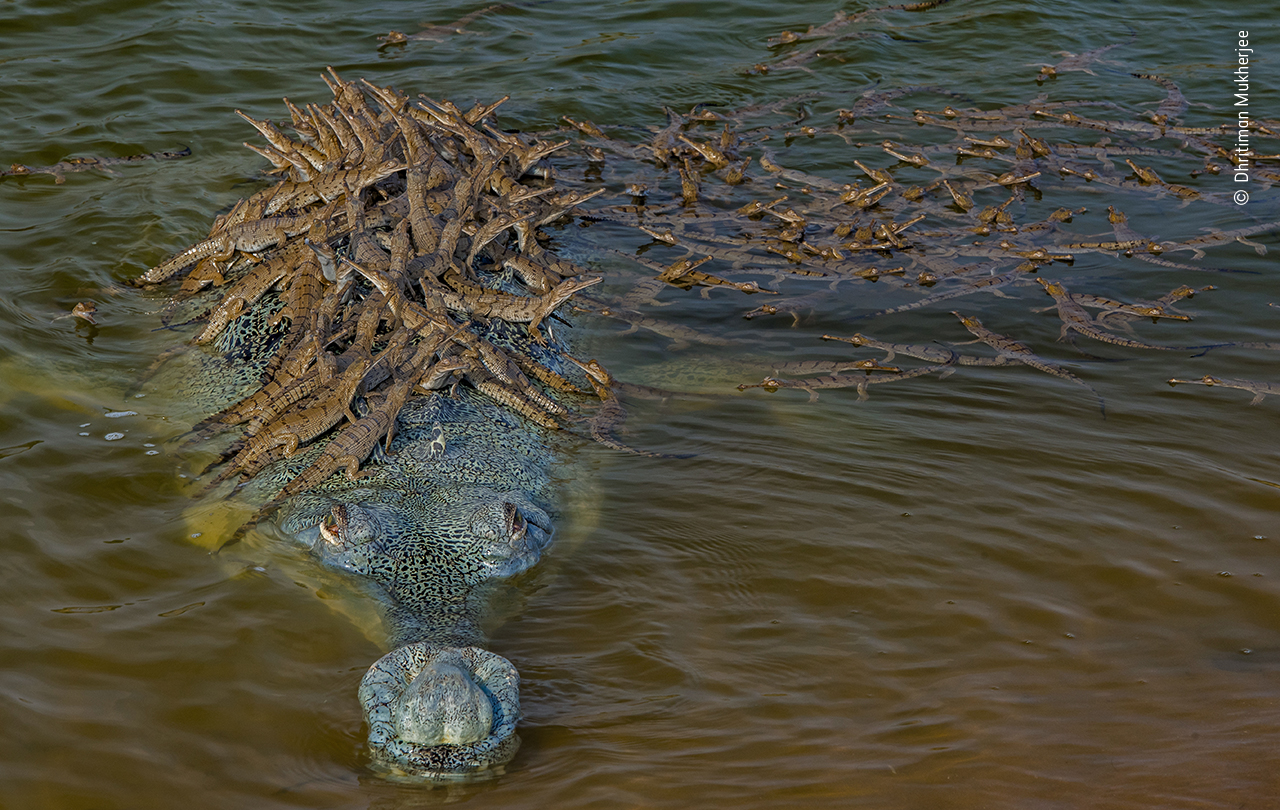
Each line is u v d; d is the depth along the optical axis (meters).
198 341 7.51
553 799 4.11
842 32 14.45
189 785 4.15
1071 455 6.53
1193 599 5.29
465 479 5.95
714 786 4.16
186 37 12.64
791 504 6.07
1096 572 5.50
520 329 7.62
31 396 6.81
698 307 8.67
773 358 7.86
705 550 5.68
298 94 11.78
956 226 10.09
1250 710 4.56
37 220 9.05
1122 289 8.85
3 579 5.22
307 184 8.42
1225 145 11.65
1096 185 10.92
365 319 6.85
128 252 8.73
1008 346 7.91
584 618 5.16
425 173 8.38
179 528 5.70
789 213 9.81
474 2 14.50
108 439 6.43
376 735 4.34
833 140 11.96
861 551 5.66
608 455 6.57
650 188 10.80
